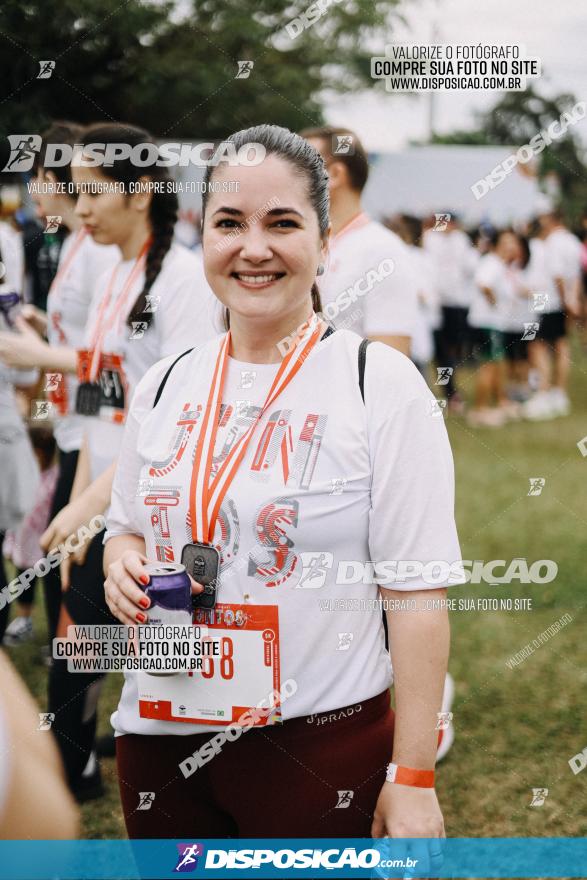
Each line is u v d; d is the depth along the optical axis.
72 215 2.93
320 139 2.80
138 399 1.67
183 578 1.49
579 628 3.75
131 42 5.77
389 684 1.59
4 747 0.80
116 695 3.19
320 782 1.51
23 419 3.71
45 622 3.82
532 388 7.57
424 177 7.24
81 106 5.62
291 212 1.47
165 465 1.56
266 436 1.49
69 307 2.92
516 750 2.88
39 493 3.43
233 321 1.58
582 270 7.64
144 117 6.09
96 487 2.50
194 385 1.60
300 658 1.48
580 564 4.38
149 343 2.56
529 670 3.38
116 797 2.68
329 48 6.00
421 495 1.45
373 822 1.52
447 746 2.70
